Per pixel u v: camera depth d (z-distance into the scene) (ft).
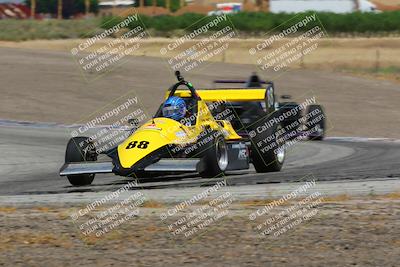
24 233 102.27
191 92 156.56
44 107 345.92
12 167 192.03
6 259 87.51
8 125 292.40
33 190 148.25
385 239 93.15
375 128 305.53
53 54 524.52
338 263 82.17
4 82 404.16
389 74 499.10
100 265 83.82
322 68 554.05
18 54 511.81
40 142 245.04
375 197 124.98
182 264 83.41
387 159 194.80
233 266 81.97
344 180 149.07
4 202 129.80
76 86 400.88
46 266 83.97
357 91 411.75
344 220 105.50
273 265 81.97
